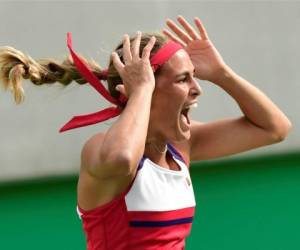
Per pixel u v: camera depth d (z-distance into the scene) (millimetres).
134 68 7480
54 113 18984
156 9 19531
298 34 21484
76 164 19328
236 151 9234
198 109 20469
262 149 21766
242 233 16453
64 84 8391
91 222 7695
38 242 15781
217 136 9094
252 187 19375
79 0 18719
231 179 20062
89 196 7535
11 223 16812
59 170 19188
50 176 19141
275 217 17344
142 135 7113
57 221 16922
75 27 18719
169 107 7809
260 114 9094
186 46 9305
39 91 18641
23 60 8047
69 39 7953
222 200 18516
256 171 20719
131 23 19234
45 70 8258
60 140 19141
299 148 21859
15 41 18312
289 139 21797
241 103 9125
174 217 7852
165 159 8281
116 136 7027
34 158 18938
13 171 18781
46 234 16203
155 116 7863
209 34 20438
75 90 18984
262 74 21156
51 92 18609
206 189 19375
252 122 9195
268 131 9188
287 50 21406
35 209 17594
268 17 21109
